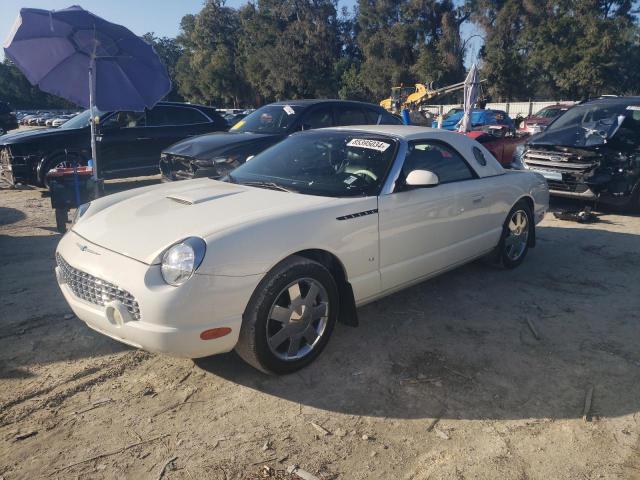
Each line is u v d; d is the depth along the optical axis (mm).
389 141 3980
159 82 7453
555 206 8289
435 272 4191
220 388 3074
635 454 2504
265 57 59656
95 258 2926
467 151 4562
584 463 2447
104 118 9828
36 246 6129
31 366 3312
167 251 2758
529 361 3391
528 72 46344
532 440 2611
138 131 10141
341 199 3439
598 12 43875
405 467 2428
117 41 6742
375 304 4305
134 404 2922
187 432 2680
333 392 3035
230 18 71188
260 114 8391
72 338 3686
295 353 3193
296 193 3566
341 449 2551
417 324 3936
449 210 4125
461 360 3404
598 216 7586
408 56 54562
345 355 3461
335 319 3354
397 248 3721
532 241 5375
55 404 2920
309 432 2678
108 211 3523
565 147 7535
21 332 3768
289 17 61688
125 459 2480
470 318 4047
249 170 4215
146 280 2684
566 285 4762
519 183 4984
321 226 3182
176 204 3379
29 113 67438
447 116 22672
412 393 3025
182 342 2686
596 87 41812
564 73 42250
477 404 2914
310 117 7973
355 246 3391
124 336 2795
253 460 2471
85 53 6785
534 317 4062
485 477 2361
